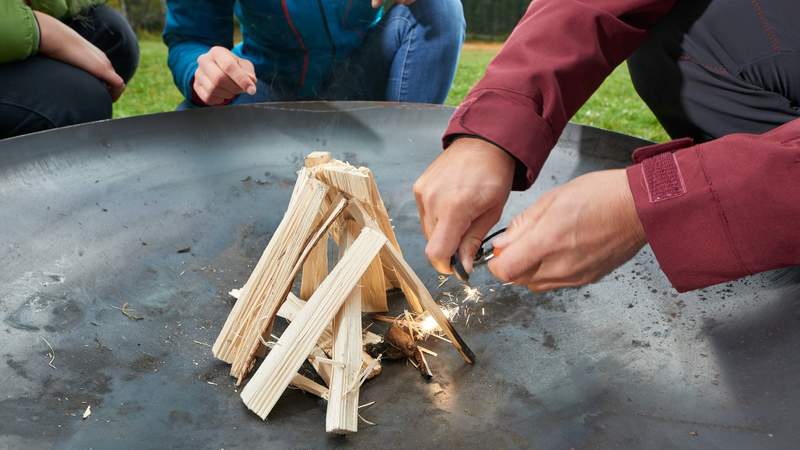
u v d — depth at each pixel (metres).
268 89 1.84
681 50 1.06
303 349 0.76
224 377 0.82
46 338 0.85
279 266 0.80
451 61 1.82
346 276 0.79
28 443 0.69
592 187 0.64
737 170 0.58
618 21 0.88
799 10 0.93
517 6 6.54
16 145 1.10
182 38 1.75
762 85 0.99
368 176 0.78
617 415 0.74
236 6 1.78
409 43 1.77
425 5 1.75
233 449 0.71
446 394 0.79
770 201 0.57
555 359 0.85
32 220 1.04
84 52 1.52
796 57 0.94
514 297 0.97
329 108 1.38
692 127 1.14
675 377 0.80
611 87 4.07
